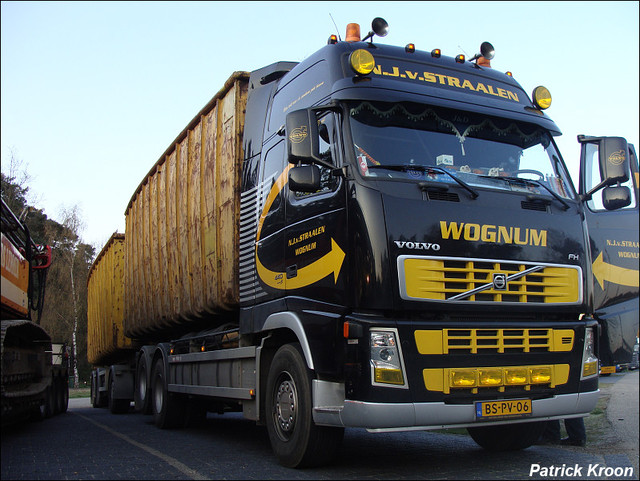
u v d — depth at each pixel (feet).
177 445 23.06
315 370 16.52
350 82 17.58
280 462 18.10
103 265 53.36
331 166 16.79
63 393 45.93
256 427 30.48
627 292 24.62
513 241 16.88
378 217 15.66
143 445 23.06
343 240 16.26
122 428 30.53
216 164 25.12
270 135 21.30
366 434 25.49
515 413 16.02
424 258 15.67
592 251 24.06
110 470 17.57
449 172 17.29
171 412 29.58
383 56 19.01
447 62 20.02
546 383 16.76
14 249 23.27
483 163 18.11
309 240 17.71
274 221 19.89
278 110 21.09
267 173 20.94
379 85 17.76
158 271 33.58
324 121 17.88
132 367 46.37
